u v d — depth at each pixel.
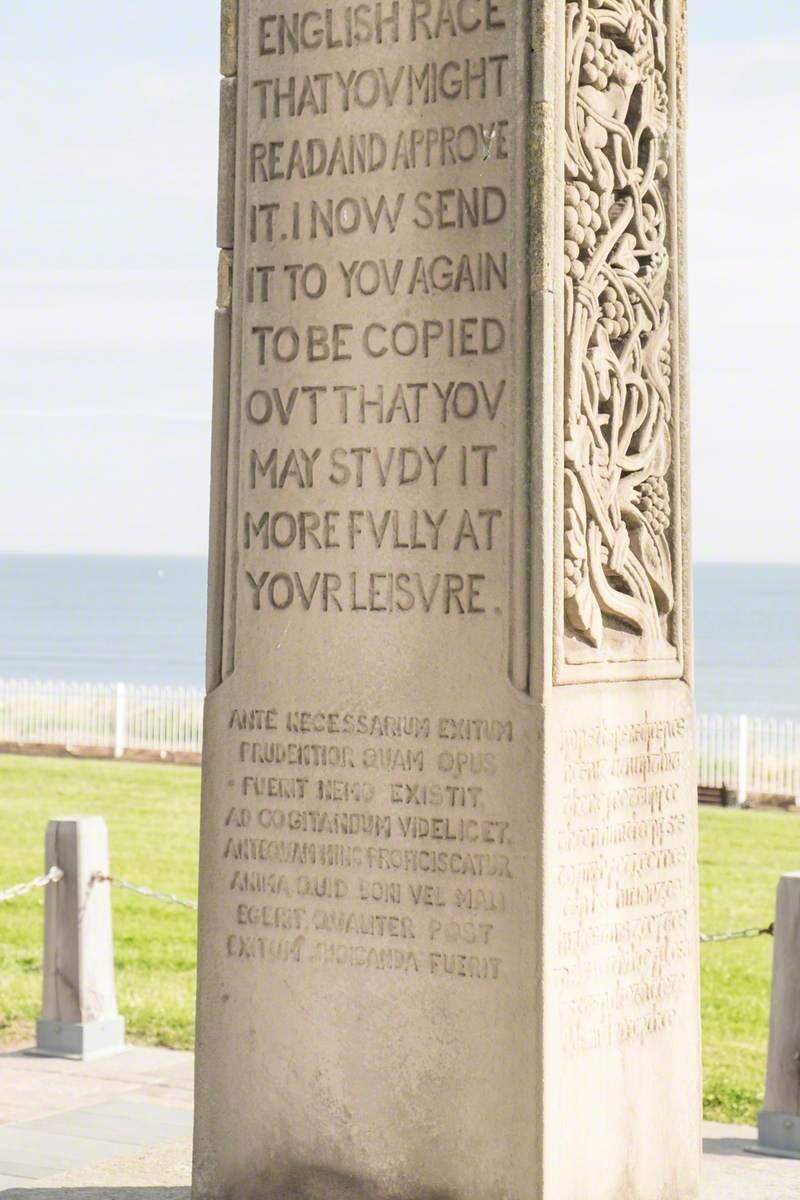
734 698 73.88
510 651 6.96
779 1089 9.00
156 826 23.16
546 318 6.94
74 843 10.77
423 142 7.18
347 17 7.34
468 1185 7.01
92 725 32.41
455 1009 7.04
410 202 7.19
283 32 7.46
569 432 7.09
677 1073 7.69
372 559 7.23
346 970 7.25
